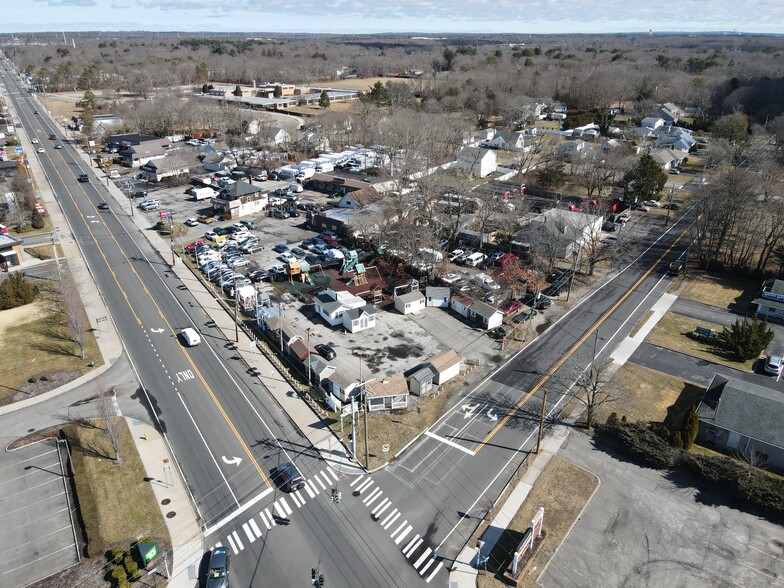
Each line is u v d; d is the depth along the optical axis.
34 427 48.56
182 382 55.06
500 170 134.25
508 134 159.38
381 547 37.69
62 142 158.88
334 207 104.25
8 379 55.09
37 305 69.62
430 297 70.25
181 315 67.81
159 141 148.62
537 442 46.72
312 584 34.91
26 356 59.00
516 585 34.81
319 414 50.75
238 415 50.47
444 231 92.81
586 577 35.47
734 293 74.38
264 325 65.12
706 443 47.41
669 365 58.19
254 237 89.19
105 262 82.25
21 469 44.03
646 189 102.94
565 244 80.12
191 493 41.88
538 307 70.00
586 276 79.44
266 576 35.50
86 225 97.25
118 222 99.06
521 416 50.78
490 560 36.81
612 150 121.25
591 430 48.97
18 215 94.19
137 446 46.44
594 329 65.38
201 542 37.88
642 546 37.69
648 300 72.56
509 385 55.12
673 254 86.81
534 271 76.19
